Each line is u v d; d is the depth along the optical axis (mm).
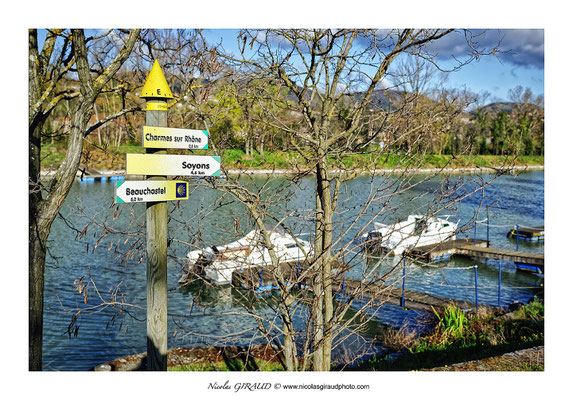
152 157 3619
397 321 11414
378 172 4602
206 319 10945
